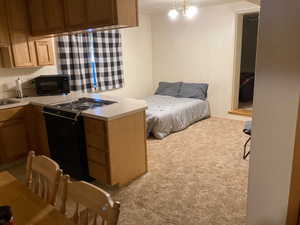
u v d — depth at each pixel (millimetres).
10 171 3154
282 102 1296
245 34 6273
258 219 1546
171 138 4098
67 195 1264
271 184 1437
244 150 3350
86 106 2781
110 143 2410
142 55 5754
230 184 2652
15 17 3209
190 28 5234
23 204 1204
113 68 5020
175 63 5648
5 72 3500
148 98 5230
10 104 3152
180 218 2148
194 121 4840
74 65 4332
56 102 3109
